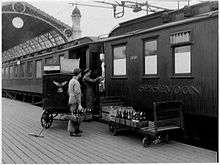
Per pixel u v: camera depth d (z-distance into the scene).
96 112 10.91
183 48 7.43
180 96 7.47
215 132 7.26
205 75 6.79
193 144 7.48
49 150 6.77
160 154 6.31
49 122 9.61
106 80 10.63
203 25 6.85
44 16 24.02
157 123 6.99
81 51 12.62
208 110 6.71
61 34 25.27
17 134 8.59
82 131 8.97
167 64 7.85
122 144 7.27
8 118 11.74
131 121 7.50
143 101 8.75
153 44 8.41
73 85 8.38
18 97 23.34
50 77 9.39
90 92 10.83
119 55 9.92
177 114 7.33
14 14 23.12
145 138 6.98
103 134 8.52
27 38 27.14
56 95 9.35
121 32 10.62
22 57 21.47
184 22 7.30
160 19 8.78
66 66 10.90
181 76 7.41
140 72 8.84
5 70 26.38
